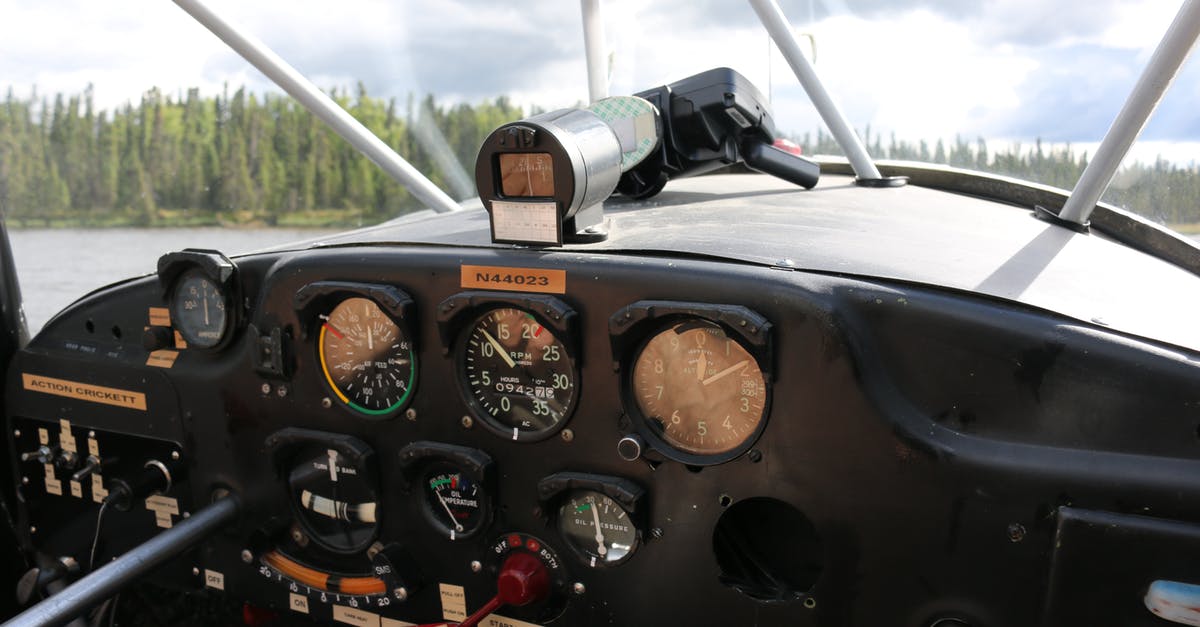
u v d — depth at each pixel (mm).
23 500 748
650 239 531
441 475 567
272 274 583
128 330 672
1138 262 594
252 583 647
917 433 448
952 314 444
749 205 665
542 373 522
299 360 588
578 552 537
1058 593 430
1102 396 426
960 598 455
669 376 494
